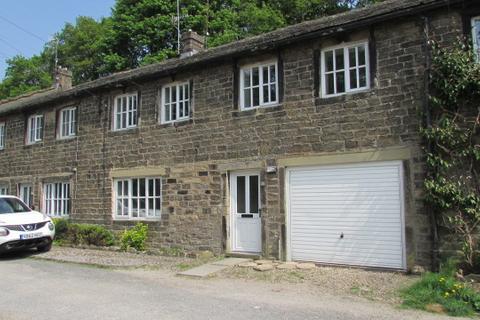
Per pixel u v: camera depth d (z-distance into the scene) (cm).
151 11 2845
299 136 1070
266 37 1161
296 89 1085
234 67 1208
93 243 1420
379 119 963
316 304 716
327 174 1033
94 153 1545
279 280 897
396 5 945
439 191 862
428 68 908
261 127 1138
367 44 999
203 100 1265
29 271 1027
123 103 1502
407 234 913
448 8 905
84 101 1605
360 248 977
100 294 790
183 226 1273
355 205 990
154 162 1366
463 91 867
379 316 647
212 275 953
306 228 1055
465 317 645
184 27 2638
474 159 853
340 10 2577
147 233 1358
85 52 3512
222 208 1194
